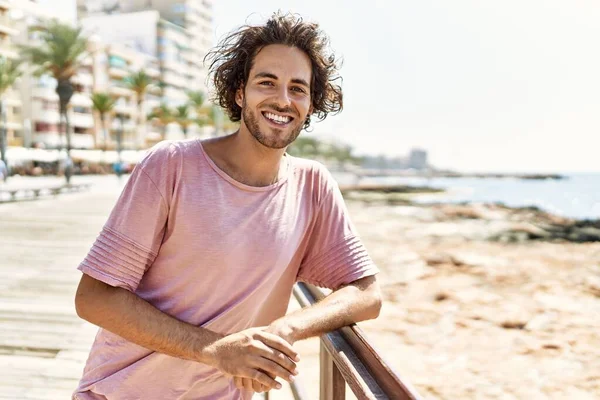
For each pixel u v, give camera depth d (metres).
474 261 11.06
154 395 1.34
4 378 3.37
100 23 84.38
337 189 1.57
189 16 93.50
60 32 32.34
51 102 58.34
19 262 7.41
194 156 1.33
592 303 7.54
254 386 1.30
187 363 1.34
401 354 5.34
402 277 9.39
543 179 115.56
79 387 1.42
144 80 60.19
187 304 1.34
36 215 13.45
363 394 1.07
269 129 1.32
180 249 1.31
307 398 2.46
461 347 5.56
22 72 39.12
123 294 1.26
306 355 4.65
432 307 7.24
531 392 4.44
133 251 1.27
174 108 61.09
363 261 1.53
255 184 1.37
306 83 1.39
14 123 55.94
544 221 20.75
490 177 122.19
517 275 9.70
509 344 5.67
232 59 1.44
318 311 1.39
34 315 4.77
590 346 5.61
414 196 39.03
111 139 67.12
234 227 1.32
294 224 1.42
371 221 20.00
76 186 22.97
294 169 1.48
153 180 1.29
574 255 12.08
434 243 14.10
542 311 7.06
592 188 66.56
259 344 1.25
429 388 4.49
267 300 1.53
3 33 52.72
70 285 6.02
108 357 1.37
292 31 1.37
